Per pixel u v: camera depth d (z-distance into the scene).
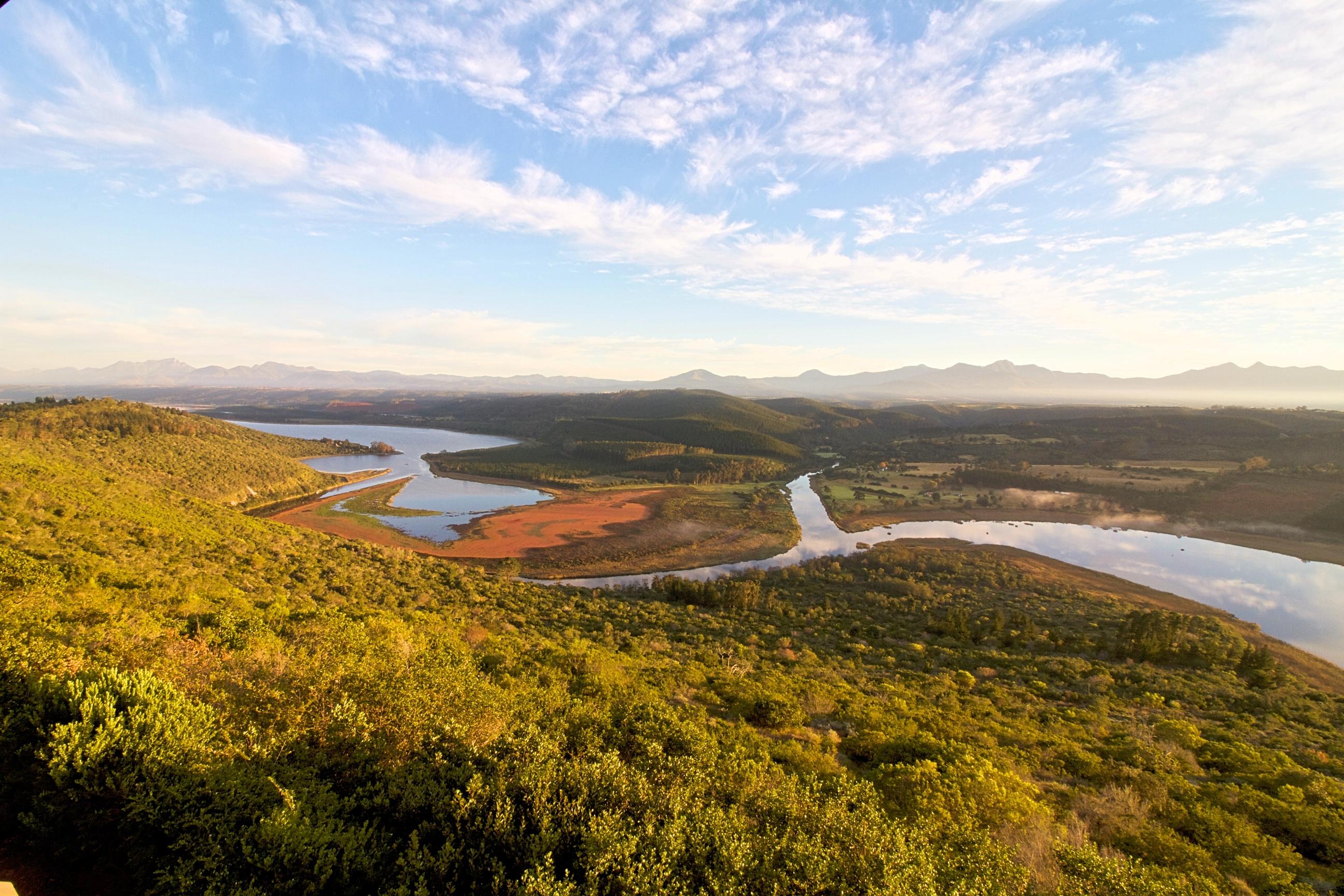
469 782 8.62
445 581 61.59
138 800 7.39
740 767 12.02
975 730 22.11
